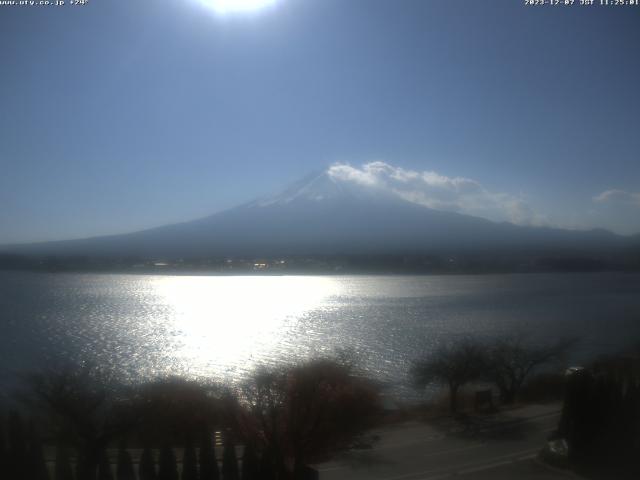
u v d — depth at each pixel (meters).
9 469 10.23
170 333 50.12
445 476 13.91
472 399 25.92
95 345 42.09
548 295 88.44
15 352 37.97
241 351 39.41
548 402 24.42
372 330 53.25
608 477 13.70
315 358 23.91
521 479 13.60
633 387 14.12
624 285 103.88
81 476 11.01
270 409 13.24
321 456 14.29
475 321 59.41
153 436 14.80
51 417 15.70
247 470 10.90
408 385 28.66
